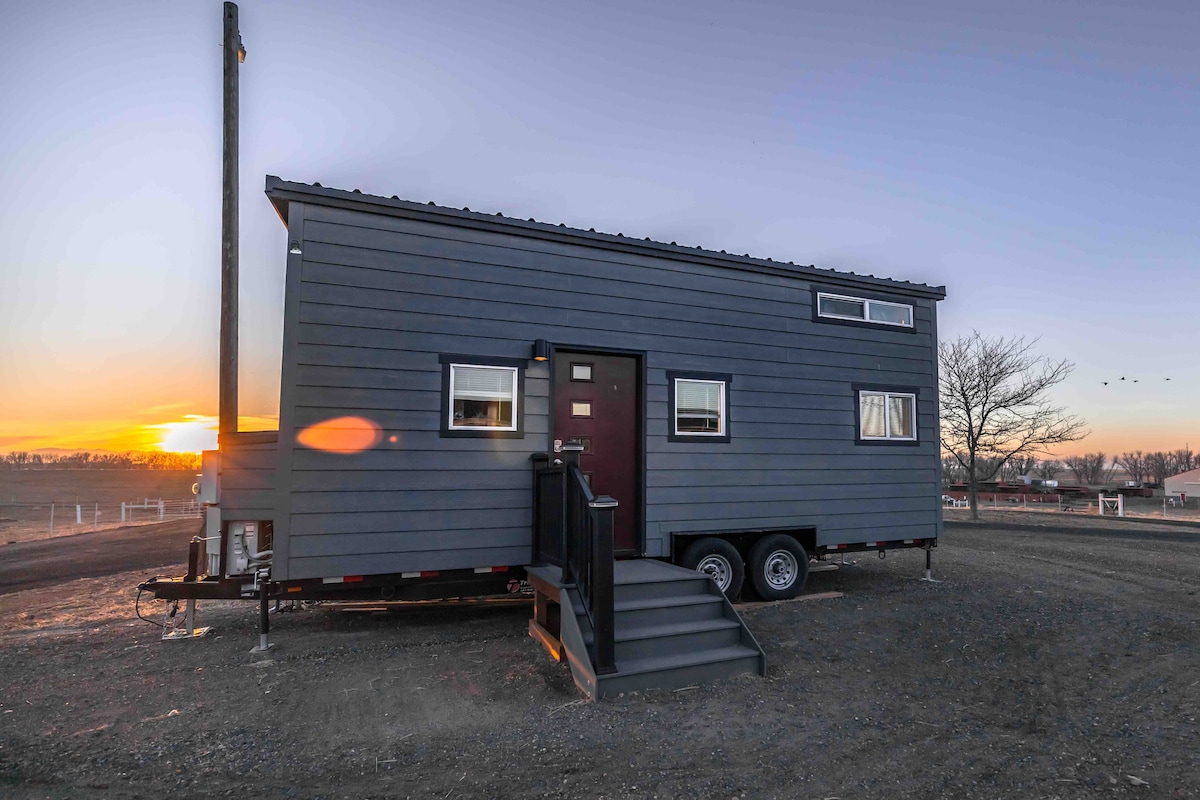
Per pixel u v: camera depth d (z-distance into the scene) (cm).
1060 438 2095
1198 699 464
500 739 399
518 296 683
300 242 600
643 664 488
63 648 607
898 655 567
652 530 730
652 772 355
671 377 756
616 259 737
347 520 598
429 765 365
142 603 827
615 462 726
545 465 662
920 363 942
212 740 399
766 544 783
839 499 854
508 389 673
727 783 343
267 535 618
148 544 1476
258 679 513
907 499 909
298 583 593
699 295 782
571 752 379
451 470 639
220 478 603
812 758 372
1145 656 566
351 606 683
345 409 604
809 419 843
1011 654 571
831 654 569
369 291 620
